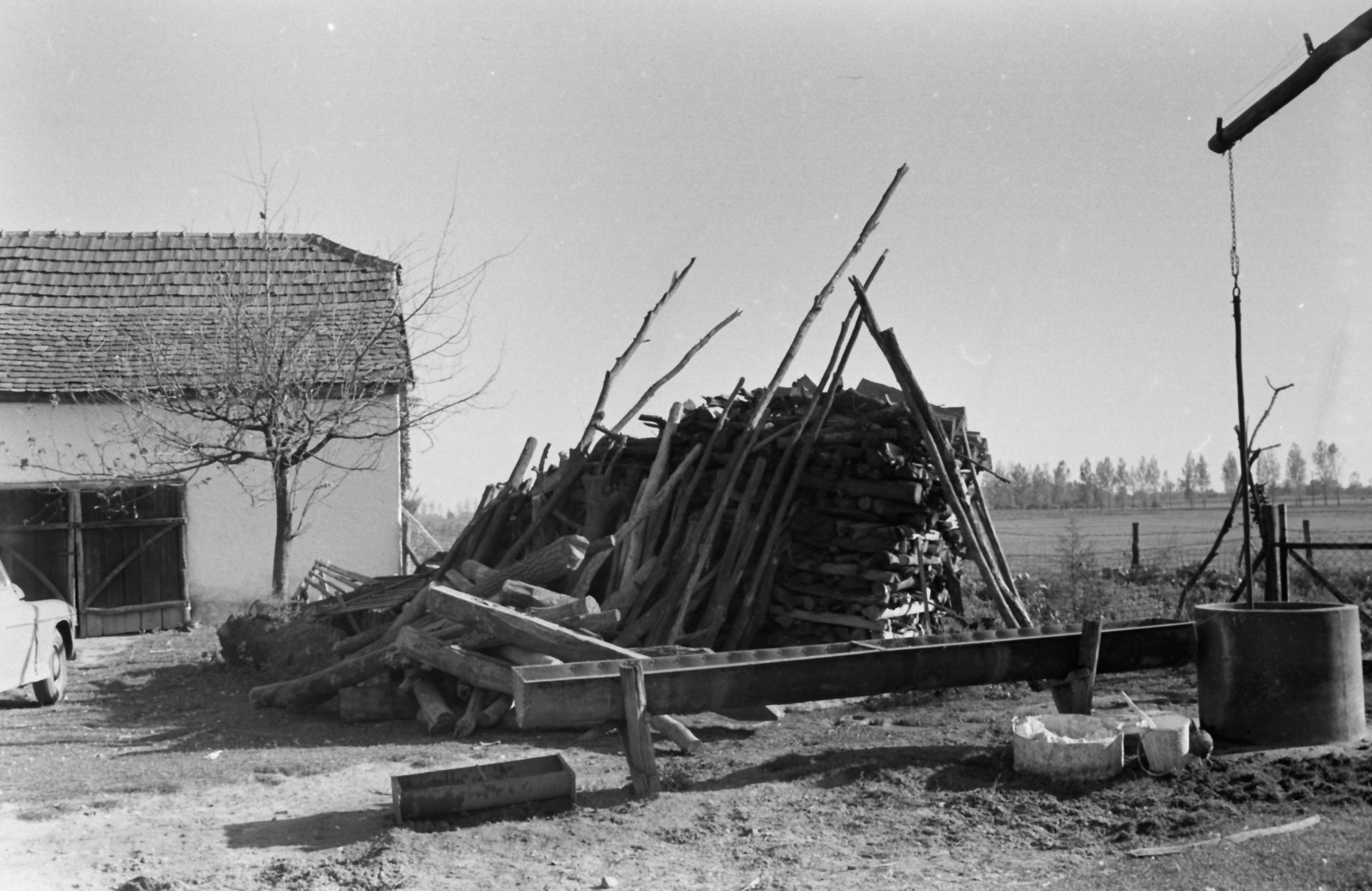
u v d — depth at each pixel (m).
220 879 5.48
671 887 5.26
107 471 18.50
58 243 22.23
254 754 8.52
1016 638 7.70
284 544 17.69
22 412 18.38
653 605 11.32
